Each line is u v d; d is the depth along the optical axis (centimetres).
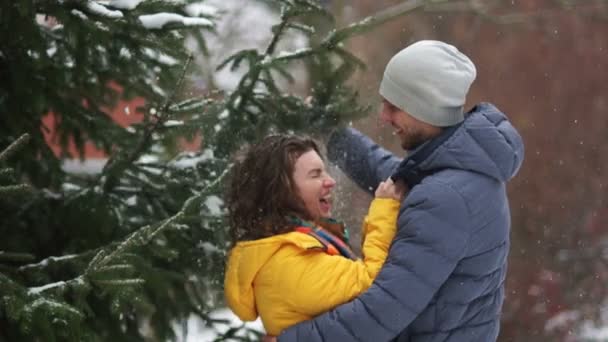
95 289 545
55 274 576
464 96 475
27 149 650
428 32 2073
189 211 515
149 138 630
